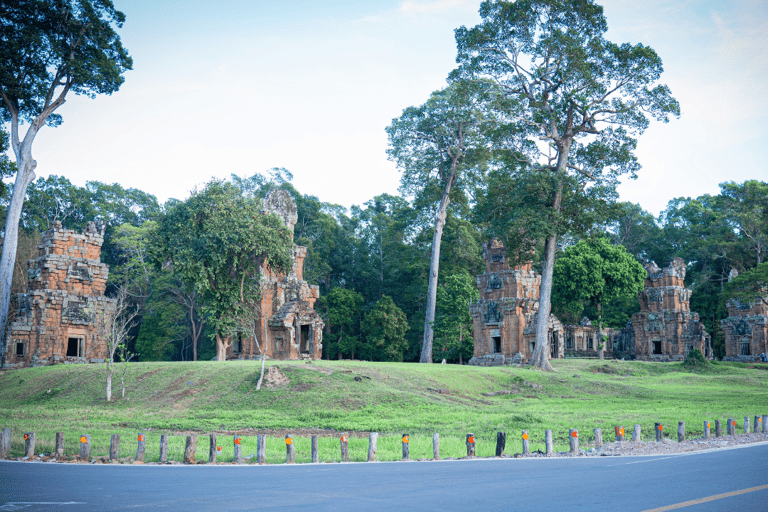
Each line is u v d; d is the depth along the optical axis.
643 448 18.41
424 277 81.88
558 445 20.27
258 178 90.62
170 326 74.94
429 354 60.94
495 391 40.75
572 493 10.48
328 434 25.34
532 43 51.22
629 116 49.94
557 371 51.09
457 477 12.84
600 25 50.00
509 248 53.69
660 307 78.00
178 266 49.00
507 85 52.66
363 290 92.38
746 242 83.50
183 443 22.25
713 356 82.56
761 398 38.19
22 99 51.28
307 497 10.57
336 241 93.38
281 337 57.22
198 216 51.81
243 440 23.14
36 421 29.75
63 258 57.97
